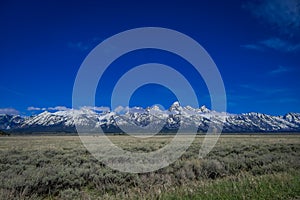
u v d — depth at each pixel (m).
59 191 12.44
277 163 17.30
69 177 13.64
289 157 21.14
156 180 13.78
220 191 9.34
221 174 15.26
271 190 9.20
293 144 38.47
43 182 12.59
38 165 18.50
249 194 8.90
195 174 15.25
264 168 15.94
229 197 8.70
